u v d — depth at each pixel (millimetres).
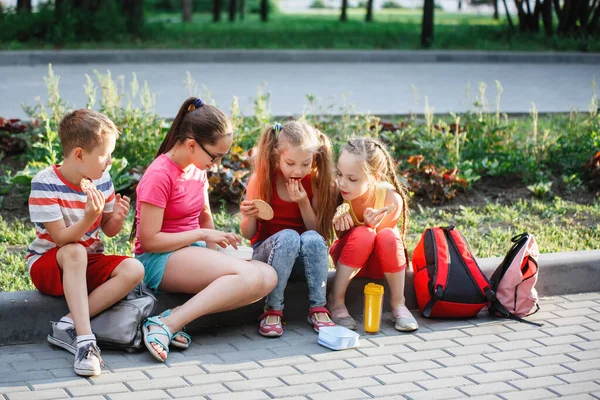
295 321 4695
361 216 4793
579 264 5238
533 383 3961
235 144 7141
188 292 4383
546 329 4645
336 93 12023
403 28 23641
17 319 4203
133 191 6605
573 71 15594
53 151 6441
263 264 4426
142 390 3740
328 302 4730
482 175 7422
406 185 6512
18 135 7426
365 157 4543
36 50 15203
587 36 19359
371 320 4504
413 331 4562
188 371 3959
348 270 4629
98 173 4031
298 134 4414
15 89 11570
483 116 8312
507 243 5797
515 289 4789
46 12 17031
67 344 4074
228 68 14836
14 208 6305
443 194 6816
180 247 4332
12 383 3758
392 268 4613
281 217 4742
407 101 11477
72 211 4090
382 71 15070
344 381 3914
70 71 13711
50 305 4242
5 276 4848
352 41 18875
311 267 4500
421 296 4777
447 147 7453
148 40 17609
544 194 6984
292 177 4535
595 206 6703
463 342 4430
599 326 4711
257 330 4531
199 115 4254
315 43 18328
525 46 18500
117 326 4082
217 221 6094
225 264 4266
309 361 4129
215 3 26984
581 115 9922
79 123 3943
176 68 14570
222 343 4328
